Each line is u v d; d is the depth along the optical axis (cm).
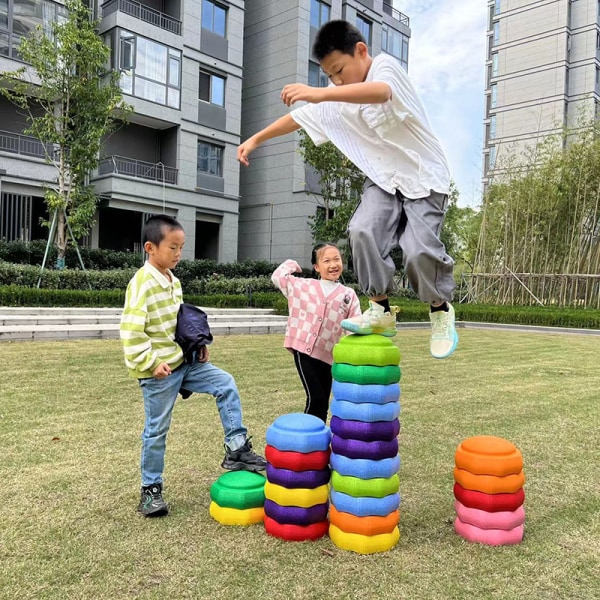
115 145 1642
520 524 210
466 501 211
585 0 2694
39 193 1426
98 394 421
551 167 1488
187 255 1698
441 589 173
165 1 1719
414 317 1203
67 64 1155
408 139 198
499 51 2945
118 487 247
